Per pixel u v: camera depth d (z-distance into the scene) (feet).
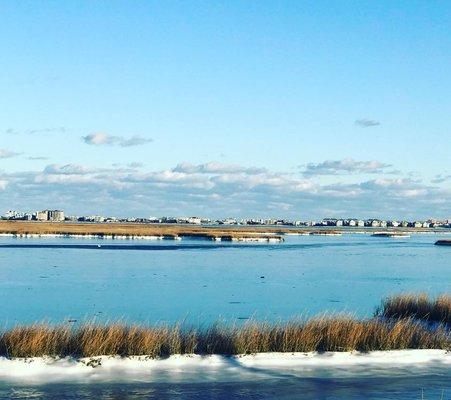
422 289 156.35
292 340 69.36
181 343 67.72
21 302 123.85
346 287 158.30
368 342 71.92
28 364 60.64
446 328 93.04
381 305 124.16
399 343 72.84
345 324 73.67
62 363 61.52
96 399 52.31
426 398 54.39
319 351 68.95
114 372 59.98
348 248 369.71
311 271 204.03
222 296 136.46
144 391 54.85
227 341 68.18
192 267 211.20
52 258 242.78
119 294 137.90
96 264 217.77
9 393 53.26
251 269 207.31
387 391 56.44
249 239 462.19
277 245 392.47
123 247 326.44
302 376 60.64
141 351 64.69
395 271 209.36
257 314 110.63
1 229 528.22
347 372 62.49
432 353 70.03
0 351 63.77
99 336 64.95
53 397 52.54
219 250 312.09
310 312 113.60
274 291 147.23
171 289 149.07
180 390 55.47
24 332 65.67
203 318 105.40
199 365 63.16
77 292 141.08
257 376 60.34
